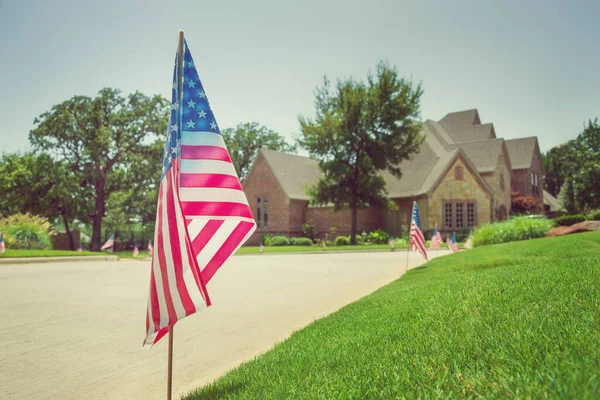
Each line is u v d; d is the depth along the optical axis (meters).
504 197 49.69
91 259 25.98
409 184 44.72
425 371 3.51
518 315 4.50
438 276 11.51
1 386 4.98
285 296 11.51
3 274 17.09
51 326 7.89
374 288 12.47
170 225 4.11
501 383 2.85
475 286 6.98
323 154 41.69
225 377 4.75
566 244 13.56
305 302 10.54
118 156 51.44
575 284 5.46
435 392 2.99
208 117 4.78
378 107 40.88
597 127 42.56
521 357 3.23
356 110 40.62
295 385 3.87
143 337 7.15
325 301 10.62
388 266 19.67
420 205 42.81
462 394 2.90
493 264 12.02
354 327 6.18
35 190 46.38
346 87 41.31
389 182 46.31
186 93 4.73
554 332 3.62
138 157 51.34
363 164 40.69
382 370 3.79
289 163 52.72
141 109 51.44
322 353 4.88
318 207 48.66
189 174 4.66
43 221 34.59
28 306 9.85
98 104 49.56
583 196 40.84
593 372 2.59
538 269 7.75
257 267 20.73
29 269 19.52
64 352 6.31
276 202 48.31
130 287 13.13
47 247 32.88
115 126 51.41
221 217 4.67
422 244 17.05
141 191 56.41
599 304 4.29
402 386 3.31
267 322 8.34
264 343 6.81
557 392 2.46
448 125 58.88
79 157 50.22
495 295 5.81
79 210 48.25
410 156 44.94
